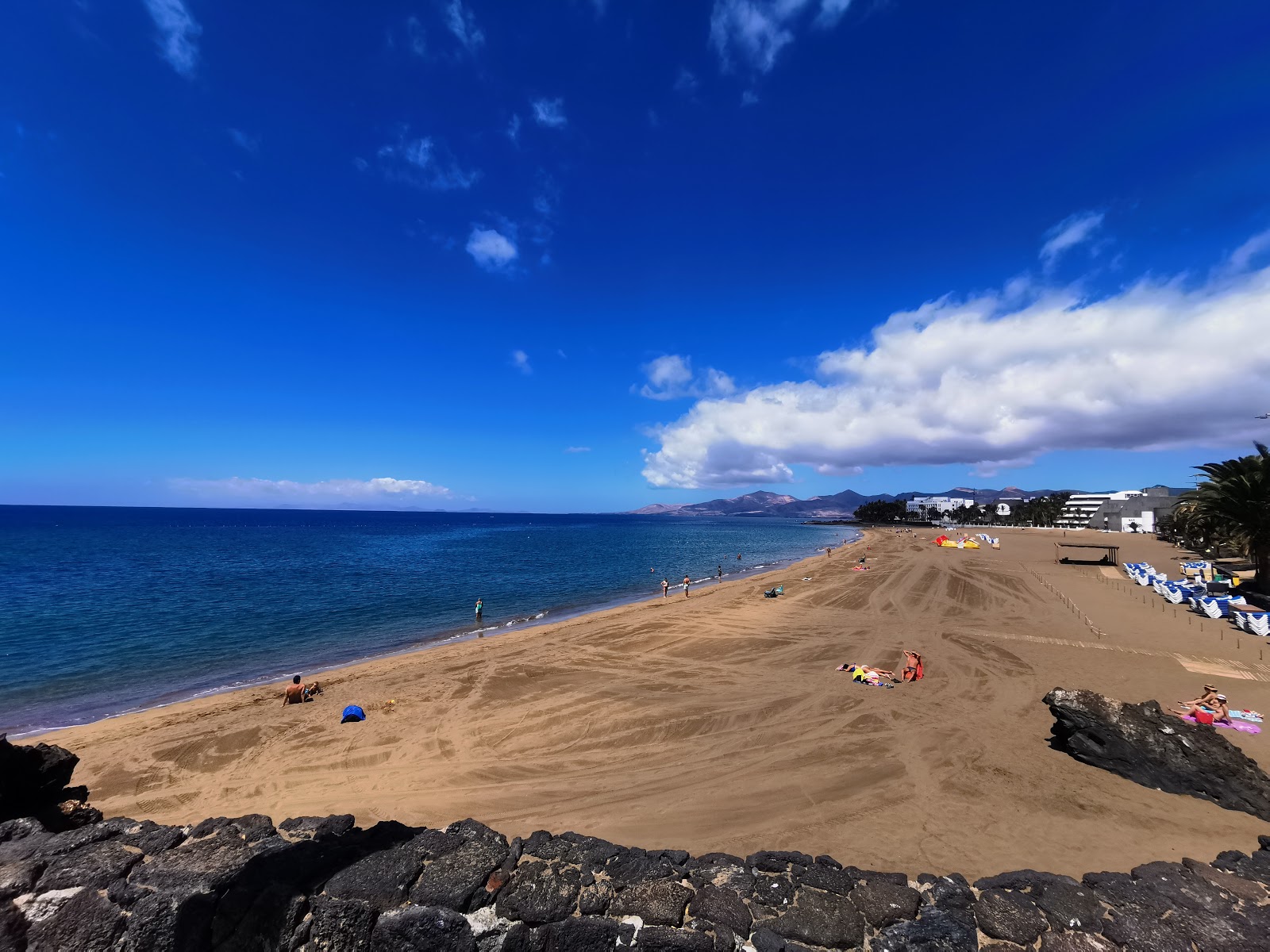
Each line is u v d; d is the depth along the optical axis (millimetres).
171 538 114438
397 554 85000
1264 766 12477
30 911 4609
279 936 4535
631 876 4945
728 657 23984
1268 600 33531
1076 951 4355
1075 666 21422
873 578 48688
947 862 9148
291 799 12164
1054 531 140375
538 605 42719
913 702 17516
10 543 96812
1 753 5863
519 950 4477
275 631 32875
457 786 12594
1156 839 9797
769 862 5305
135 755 14680
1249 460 35531
